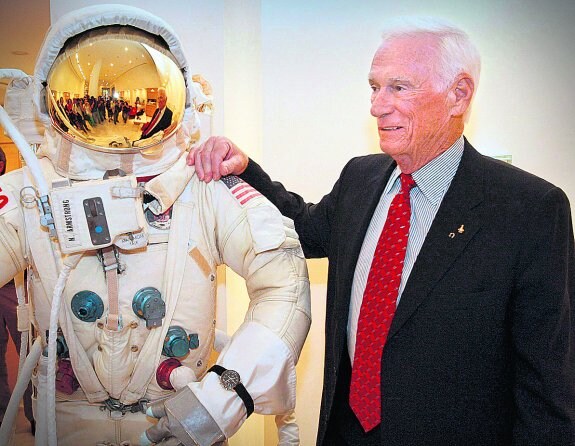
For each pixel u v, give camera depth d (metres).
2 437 1.04
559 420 0.83
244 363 0.94
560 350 0.84
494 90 1.50
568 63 1.47
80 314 0.98
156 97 0.93
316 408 1.70
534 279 0.84
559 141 1.50
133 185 0.94
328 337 1.14
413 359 0.91
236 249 1.05
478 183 0.93
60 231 0.91
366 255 1.05
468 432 0.90
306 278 1.08
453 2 1.50
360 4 1.55
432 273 0.90
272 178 1.62
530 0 1.47
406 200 1.01
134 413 1.05
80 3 1.43
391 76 0.93
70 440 1.05
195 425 0.88
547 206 0.86
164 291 1.01
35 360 1.06
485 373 0.89
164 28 0.96
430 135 0.95
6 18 2.38
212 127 1.34
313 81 1.59
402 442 0.92
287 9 1.57
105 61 0.90
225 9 1.55
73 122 0.92
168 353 1.00
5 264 1.01
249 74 1.66
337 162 1.61
